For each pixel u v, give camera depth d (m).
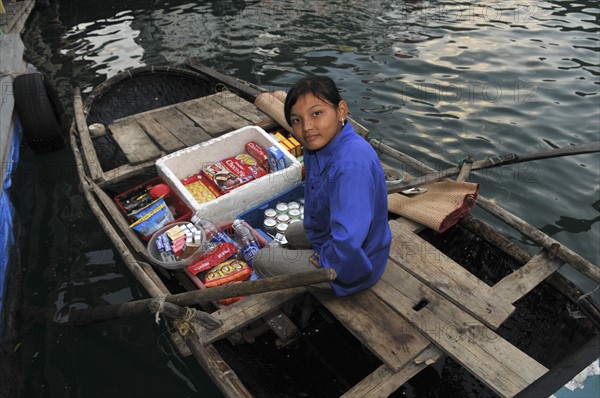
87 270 3.55
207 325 2.32
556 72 5.96
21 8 7.57
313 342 2.61
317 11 7.92
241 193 3.19
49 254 3.68
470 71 6.00
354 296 2.50
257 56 6.55
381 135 4.86
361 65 6.20
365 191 1.98
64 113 5.21
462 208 3.03
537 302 2.70
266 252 2.51
